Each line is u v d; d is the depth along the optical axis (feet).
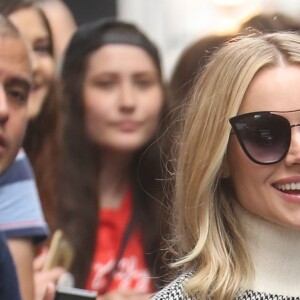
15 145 23.85
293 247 22.08
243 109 21.68
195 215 22.26
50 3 40.45
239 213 22.34
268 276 22.15
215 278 21.99
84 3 48.24
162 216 31.01
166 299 22.02
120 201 32.30
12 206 26.86
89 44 33.35
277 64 21.63
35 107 32.09
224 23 49.16
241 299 22.03
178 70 33.47
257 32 25.08
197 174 22.06
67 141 32.53
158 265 31.22
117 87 33.12
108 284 31.22
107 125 32.76
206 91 22.02
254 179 21.65
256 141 21.44
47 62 32.99
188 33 49.93
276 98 21.44
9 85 23.61
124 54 33.27
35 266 29.35
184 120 23.34
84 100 32.89
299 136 21.35
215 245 22.17
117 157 32.60
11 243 26.68
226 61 21.90
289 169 21.42
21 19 33.12
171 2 50.39
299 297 22.08
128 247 31.68
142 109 33.01
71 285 30.07
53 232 31.42
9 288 19.63
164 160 30.94
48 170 32.07
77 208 31.83
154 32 50.55
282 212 21.50
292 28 33.83
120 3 49.57
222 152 21.81
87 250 31.30
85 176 32.24
